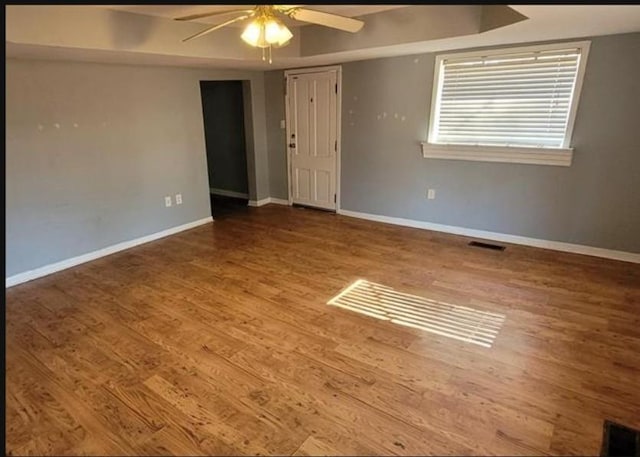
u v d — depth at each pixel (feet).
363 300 10.44
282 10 7.79
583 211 12.87
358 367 7.84
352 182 17.75
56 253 12.59
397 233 15.72
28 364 8.04
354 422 6.50
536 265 12.39
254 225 17.03
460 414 6.63
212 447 6.07
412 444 6.08
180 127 15.65
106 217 13.76
